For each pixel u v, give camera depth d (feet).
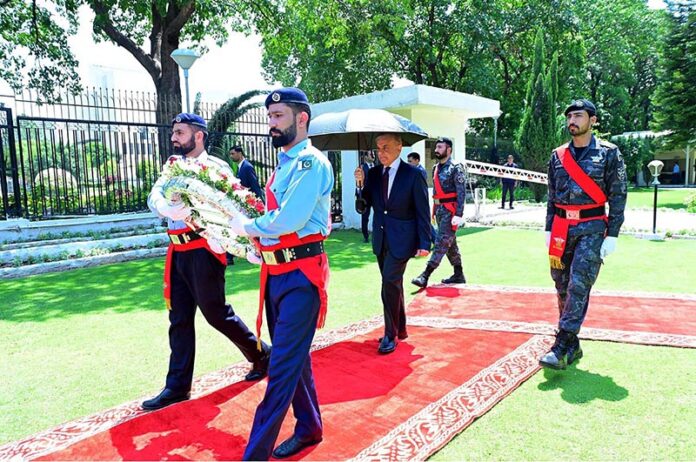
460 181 20.13
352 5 54.54
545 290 19.44
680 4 65.67
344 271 24.20
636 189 93.71
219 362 13.14
